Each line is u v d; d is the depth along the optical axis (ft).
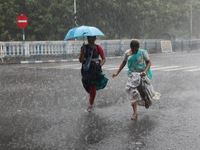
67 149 12.08
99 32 19.21
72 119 17.08
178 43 100.22
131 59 17.17
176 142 12.87
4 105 20.95
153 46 91.09
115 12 92.22
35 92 26.14
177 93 25.21
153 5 102.58
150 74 17.75
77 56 72.90
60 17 83.15
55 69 46.75
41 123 16.22
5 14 77.10
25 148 12.25
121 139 13.32
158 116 17.65
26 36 88.02
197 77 35.35
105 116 17.78
